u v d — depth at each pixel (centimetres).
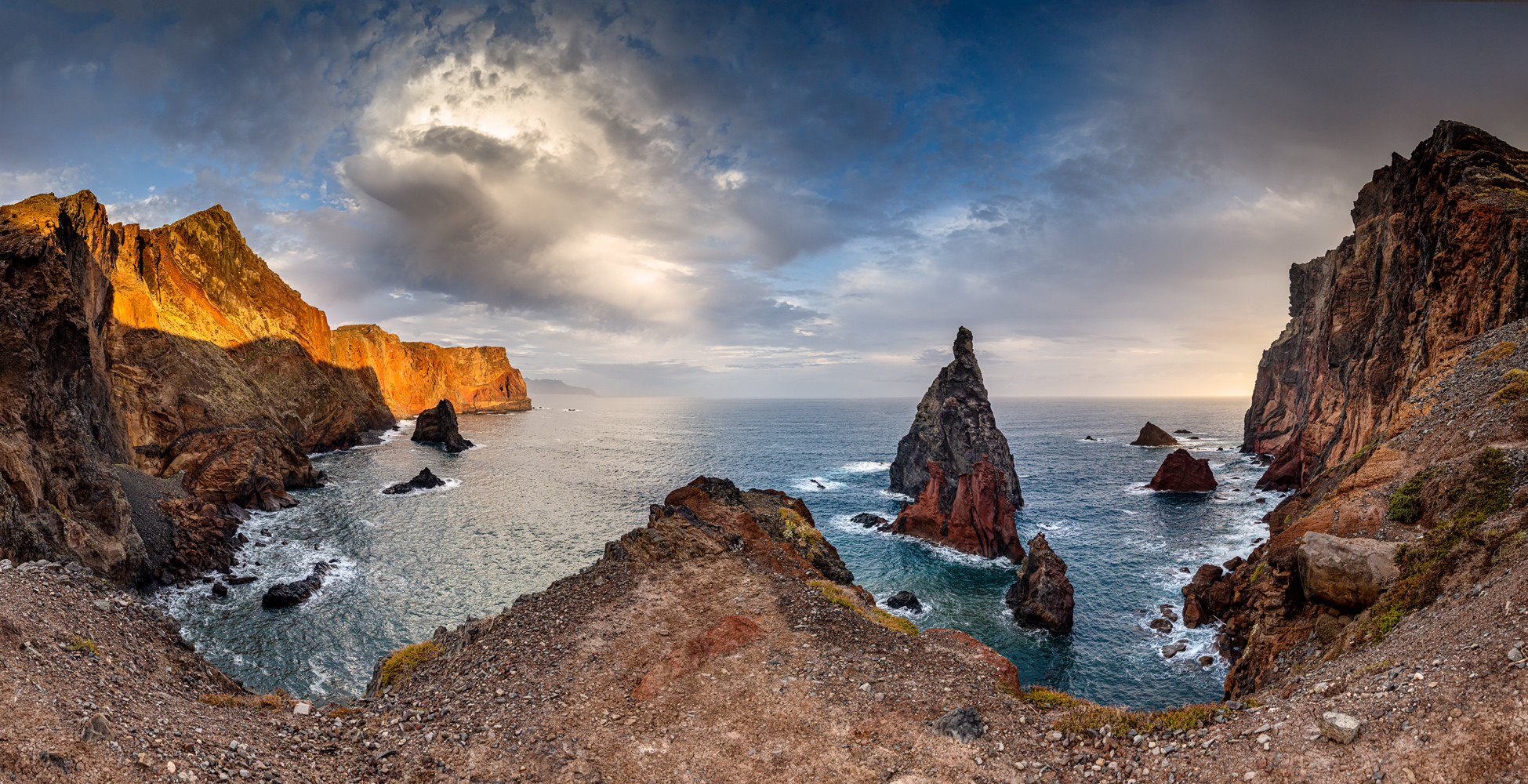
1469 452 2381
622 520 7962
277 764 1280
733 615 2086
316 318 15062
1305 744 1036
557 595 2350
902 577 5822
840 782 1245
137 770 1040
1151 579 5581
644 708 1594
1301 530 2788
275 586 4922
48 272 4328
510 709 1620
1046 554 4916
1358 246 7544
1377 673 1208
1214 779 1052
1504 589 1243
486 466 12438
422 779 1327
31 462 3594
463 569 5834
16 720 1042
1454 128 4638
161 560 4975
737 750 1395
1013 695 1570
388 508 8250
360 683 3756
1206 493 9044
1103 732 1282
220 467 7475
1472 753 870
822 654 1828
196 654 1878
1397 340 4672
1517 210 3544
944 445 8575
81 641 1483
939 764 1268
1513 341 2997
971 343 8769
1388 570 1881
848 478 11269
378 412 17950
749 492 4144
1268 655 2181
